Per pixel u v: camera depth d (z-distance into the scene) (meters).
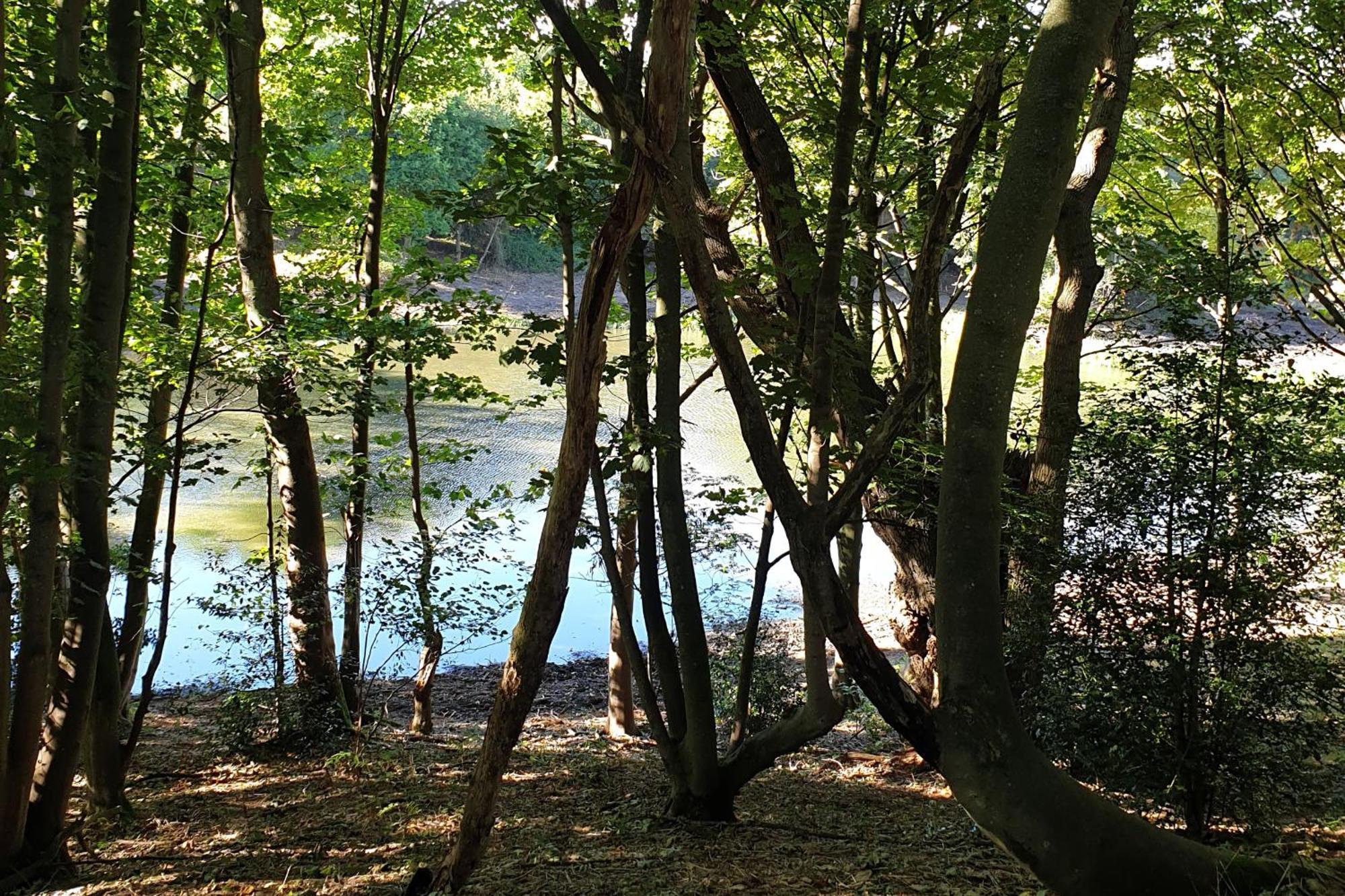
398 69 9.38
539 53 7.50
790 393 5.83
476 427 21.55
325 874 5.68
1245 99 10.77
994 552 3.70
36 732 5.32
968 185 7.59
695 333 15.57
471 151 28.11
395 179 24.53
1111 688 5.34
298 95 10.76
